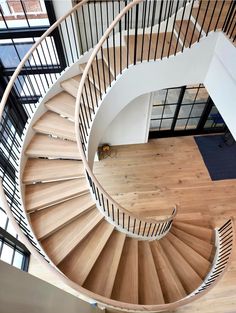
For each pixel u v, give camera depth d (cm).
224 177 480
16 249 343
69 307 209
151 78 327
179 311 332
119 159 514
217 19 305
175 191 463
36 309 147
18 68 288
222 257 330
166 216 430
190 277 325
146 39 357
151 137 541
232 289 350
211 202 446
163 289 307
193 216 429
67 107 349
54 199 300
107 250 298
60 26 332
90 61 266
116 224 308
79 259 277
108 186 473
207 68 333
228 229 358
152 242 352
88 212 307
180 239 374
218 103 319
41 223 288
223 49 287
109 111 334
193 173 488
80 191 308
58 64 381
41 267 363
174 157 514
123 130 504
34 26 331
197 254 351
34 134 348
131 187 471
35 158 334
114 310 323
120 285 284
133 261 305
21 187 300
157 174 488
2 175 327
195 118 526
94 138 333
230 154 514
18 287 137
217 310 333
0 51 348
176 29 335
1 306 111
